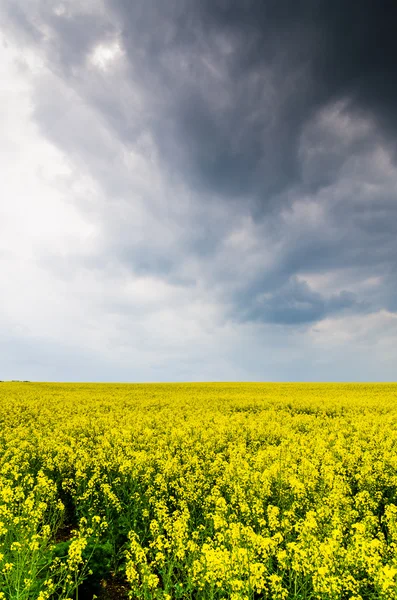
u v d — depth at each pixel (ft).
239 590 17.89
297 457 41.88
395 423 64.23
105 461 41.45
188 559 21.57
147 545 27.22
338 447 45.01
